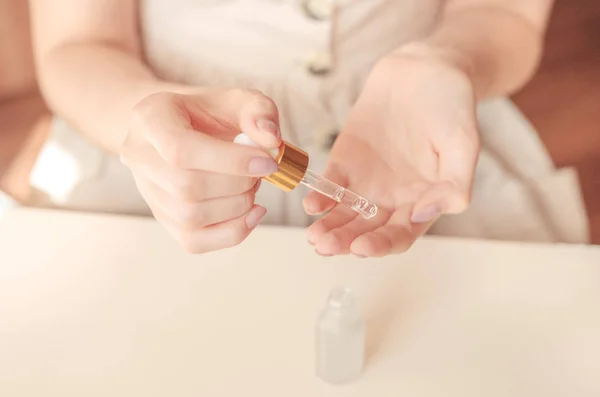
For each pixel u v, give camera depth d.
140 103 0.41
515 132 0.70
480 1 0.72
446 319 0.51
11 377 0.47
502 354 0.49
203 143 0.39
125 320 0.51
